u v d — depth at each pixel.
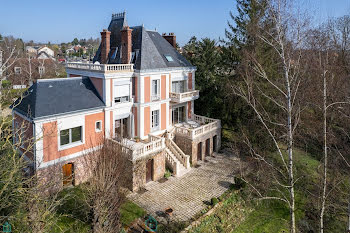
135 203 21.75
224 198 23.02
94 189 16.61
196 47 42.78
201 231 19.69
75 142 23.28
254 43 31.09
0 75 15.90
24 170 21.38
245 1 33.94
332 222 22.16
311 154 31.69
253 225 21.78
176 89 32.56
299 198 24.98
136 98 27.88
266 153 29.89
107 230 16.50
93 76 25.81
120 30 29.98
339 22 37.47
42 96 22.03
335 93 25.61
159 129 30.27
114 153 20.41
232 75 36.09
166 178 25.97
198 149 30.45
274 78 28.67
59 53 118.62
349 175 21.44
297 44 17.19
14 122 23.83
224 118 34.78
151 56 29.00
